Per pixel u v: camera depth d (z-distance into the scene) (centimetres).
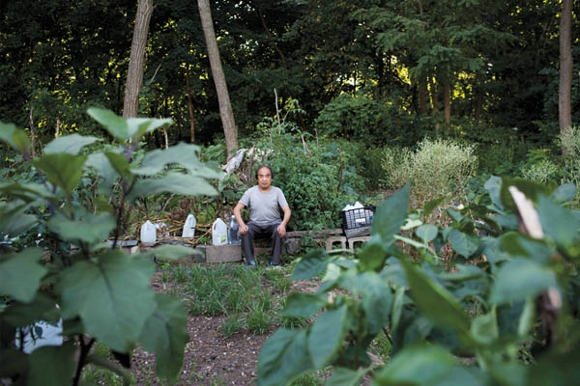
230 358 356
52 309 124
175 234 722
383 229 130
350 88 2314
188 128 2339
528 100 2205
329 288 122
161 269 607
